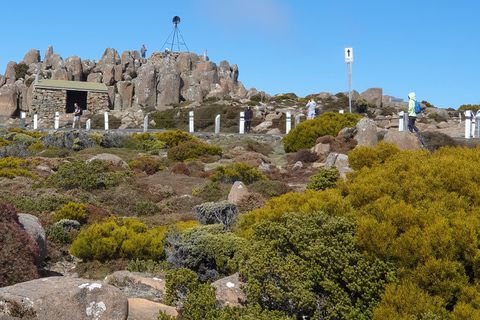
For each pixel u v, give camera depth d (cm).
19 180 1545
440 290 495
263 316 542
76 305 551
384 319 491
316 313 543
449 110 5591
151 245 916
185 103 5769
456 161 666
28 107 5669
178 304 668
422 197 621
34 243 724
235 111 4634
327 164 1541
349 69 2600
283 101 5962
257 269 574
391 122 4100
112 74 6419
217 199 1496
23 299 529
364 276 542
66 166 1597
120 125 4553
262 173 1916
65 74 6438
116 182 1580
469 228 514
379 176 685
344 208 636
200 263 791
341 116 2439
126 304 593
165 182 1736
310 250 561
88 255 897
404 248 529
